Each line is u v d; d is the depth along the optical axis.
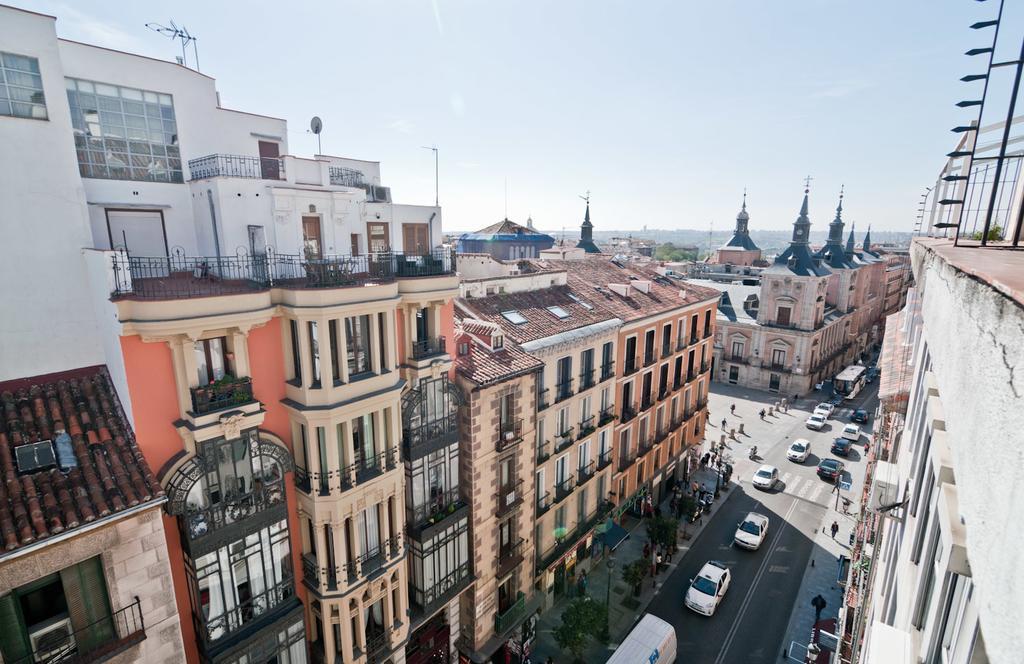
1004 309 2.60
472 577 22.08
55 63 13.76
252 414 14.45
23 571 10.72
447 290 19.78
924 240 11.11
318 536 16.31
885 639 7.09
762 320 66.38
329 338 15.58
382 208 22.27
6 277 13.33
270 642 15.38
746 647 26.36
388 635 18.53
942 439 5.96
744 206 103.88
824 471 43.16
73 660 11.55
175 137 18.31
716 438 51.34
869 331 89.62
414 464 19.42
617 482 33.38
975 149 7.02
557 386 26.84
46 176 13.76
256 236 17.86
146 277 17.27
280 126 21.84
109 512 11.55
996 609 2.15
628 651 22.83
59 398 13.59
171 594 12.90
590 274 37.16
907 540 9.90
